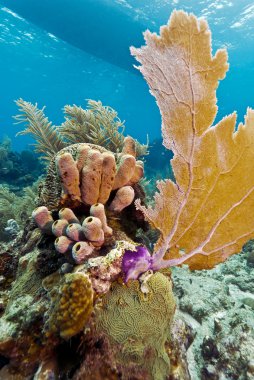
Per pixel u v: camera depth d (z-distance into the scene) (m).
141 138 99.38
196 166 1.67
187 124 1.59
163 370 1.63
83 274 1.47
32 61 47.56
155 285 1.67
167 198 1.71
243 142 1.67
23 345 1.48
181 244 1.76
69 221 1.88
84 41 26.09
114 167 1.92
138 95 53.41
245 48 29.03
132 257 1.60
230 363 2.52
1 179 10.77
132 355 1.46
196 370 2.64
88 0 19.72
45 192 2.22
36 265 1.90
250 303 3.70
